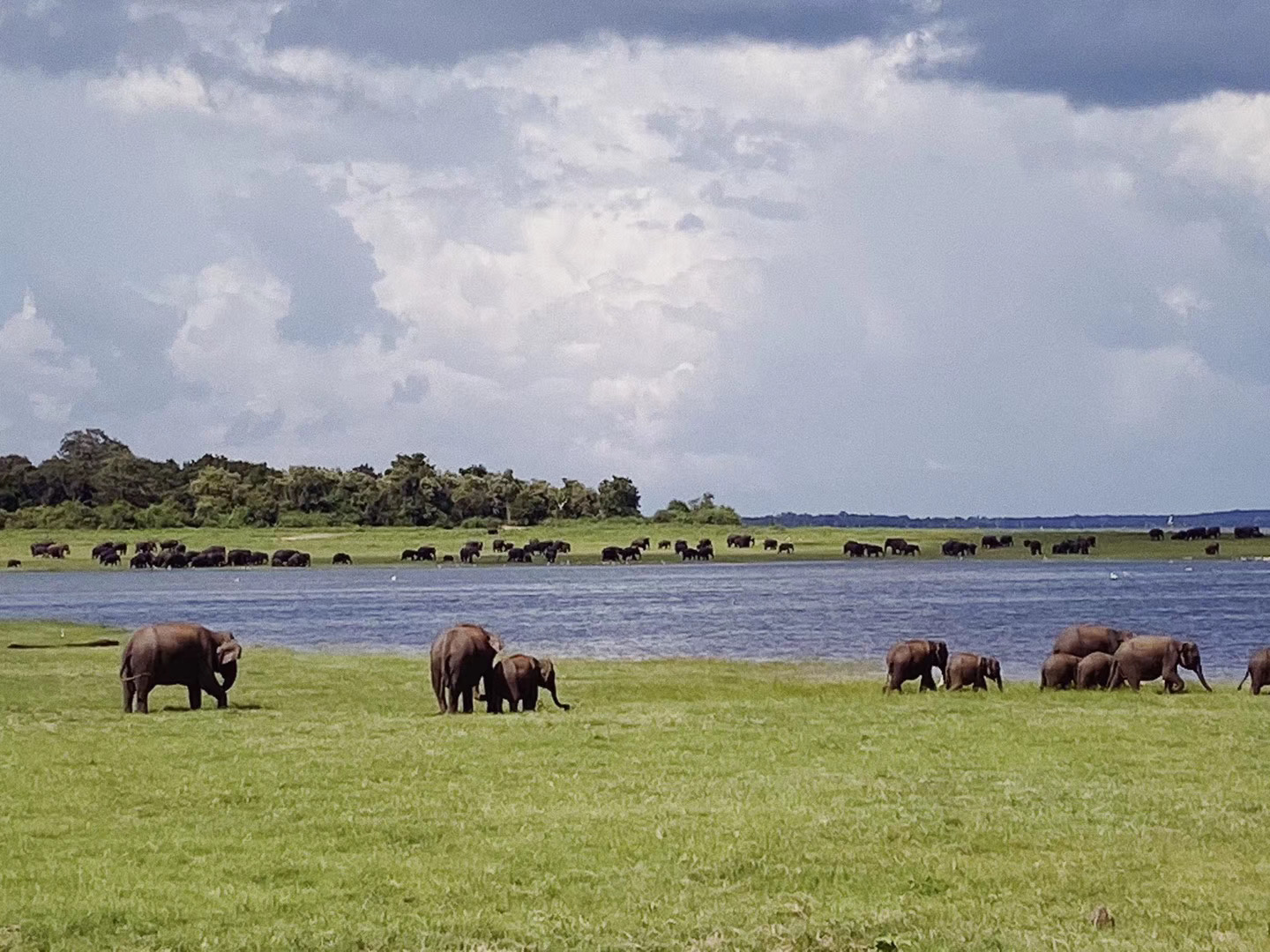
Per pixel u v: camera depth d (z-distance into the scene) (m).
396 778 23.05
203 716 32.38
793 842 18.42
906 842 18.53
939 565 158.38
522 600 97.38
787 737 27.47
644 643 62.84
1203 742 26.83
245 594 108.69
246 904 15.74
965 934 14.54
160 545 171.50
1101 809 20.47
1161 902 15.88
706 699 36.69
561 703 36.47
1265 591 99.69
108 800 21.27
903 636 64.94
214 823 19.73
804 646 60.28
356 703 36.62
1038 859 17.73
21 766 24.27
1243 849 18.23
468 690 34.38
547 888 16.41
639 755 25.36
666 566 165.12
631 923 15.05
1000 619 75.25
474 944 14.38
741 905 15.70
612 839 18.59
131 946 14.34
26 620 78.94
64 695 38.19
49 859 17.70
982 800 21.12
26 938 14.52
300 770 23.81
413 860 17.64
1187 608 82.38
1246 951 14.01
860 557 178.12
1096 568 146.50
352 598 102.31
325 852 18.19
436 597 102.81
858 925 14.91
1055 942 14.23
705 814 20.14
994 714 31.45
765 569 152.75
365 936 14.59
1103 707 33.31
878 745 26.52
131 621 78.31
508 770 23.81
